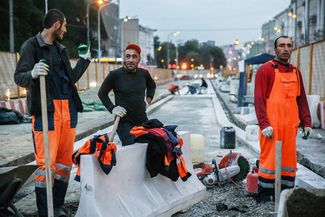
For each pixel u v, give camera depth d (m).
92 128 13.37
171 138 5.06
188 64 136.75
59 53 4.80
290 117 5.40
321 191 4.02
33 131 4.67
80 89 29.80
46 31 4.69
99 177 4.26
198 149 7.71
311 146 9.48
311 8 62.09
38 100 4.57
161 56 126.06
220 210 5.50
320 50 14.22
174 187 5.38
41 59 4.52
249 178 6.01
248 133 10.71
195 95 38.22
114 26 76.50
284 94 5.36
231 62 113.12
